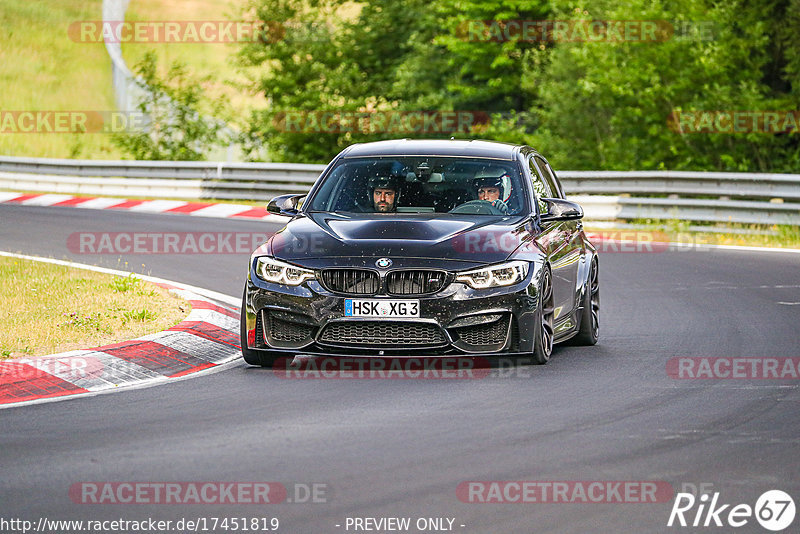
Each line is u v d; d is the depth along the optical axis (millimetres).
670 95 82625
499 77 105625
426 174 28531
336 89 110562
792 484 17125
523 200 27953
